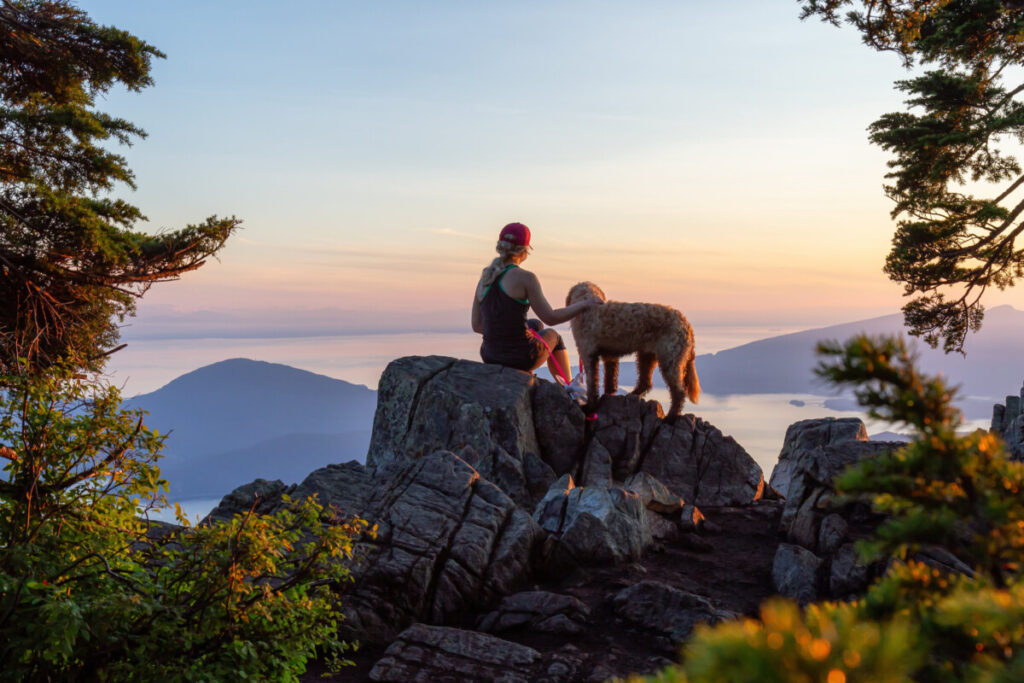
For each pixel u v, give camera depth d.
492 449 6.71
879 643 0.47
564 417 7.26
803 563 5.04
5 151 13.21
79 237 11.69
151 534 4.36
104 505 3.54
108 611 3.04
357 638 4.48
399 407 7.23
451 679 4.03
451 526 5.14
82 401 3.54
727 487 6.91
